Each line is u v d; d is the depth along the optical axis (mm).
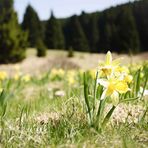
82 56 51219
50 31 85812
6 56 50031
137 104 4848
